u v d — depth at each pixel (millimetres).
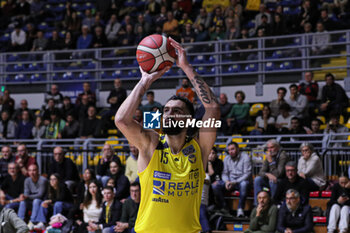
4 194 14867
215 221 13281
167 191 4758
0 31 27547
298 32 21344
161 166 4773
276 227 12273
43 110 20656
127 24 23422
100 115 20328
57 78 22938
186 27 22297
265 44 20250
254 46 20469
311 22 21078
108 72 22266
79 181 15484
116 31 24062
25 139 18438
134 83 21312
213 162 14094
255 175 15102
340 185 12422
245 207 14023
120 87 20484
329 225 12297
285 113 17141
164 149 4801
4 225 8328
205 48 20906
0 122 20344
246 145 16609
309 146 13453
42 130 19391
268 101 20141
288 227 12148
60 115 19859
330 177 14367
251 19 23656
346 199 12188
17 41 25141
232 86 20578
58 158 15203
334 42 19266
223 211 13570
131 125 4629
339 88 17922
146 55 4809
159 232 4844
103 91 22125
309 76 18641
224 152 15906
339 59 19469
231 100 20562
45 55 23188
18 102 23250
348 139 15797
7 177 15188
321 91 18922
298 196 12055
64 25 26688
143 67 4848
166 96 21172
